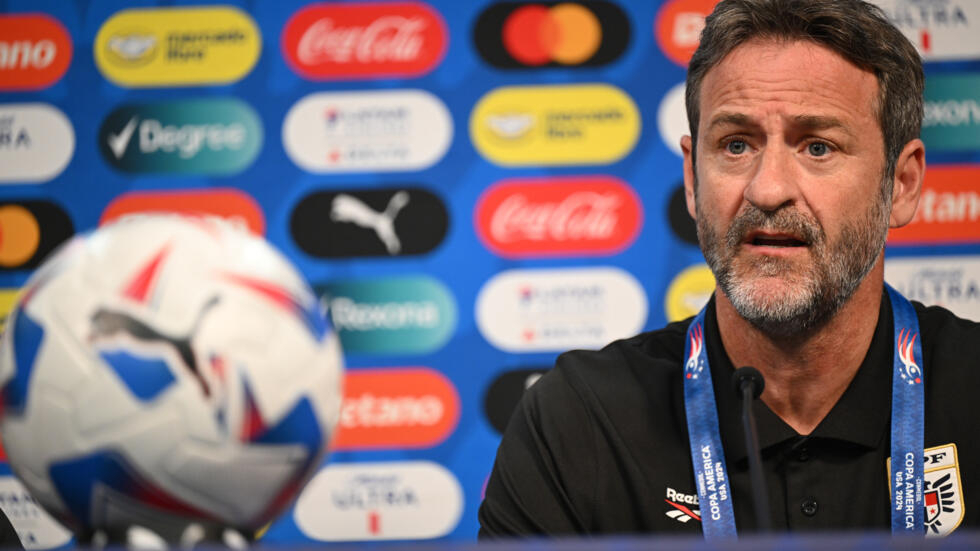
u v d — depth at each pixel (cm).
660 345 338
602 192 658
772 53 278
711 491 291
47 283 151
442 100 663
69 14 673
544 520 304
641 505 299
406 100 664
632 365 327
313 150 664
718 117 282
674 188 657
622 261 657
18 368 148
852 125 276
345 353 661
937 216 645
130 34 671
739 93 279
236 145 668
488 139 661
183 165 669
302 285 161
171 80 670
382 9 664
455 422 659
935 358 309
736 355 302
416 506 657
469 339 659
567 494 306
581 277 657
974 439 293
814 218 273
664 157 658
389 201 663
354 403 659
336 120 664
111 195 669
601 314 656
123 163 669
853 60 279
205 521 153
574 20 662
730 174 282
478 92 662
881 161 286
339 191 664
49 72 673
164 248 149
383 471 659
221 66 669
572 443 311
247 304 148
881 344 299
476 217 660
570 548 134
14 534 301
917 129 305
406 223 662
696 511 295
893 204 309
